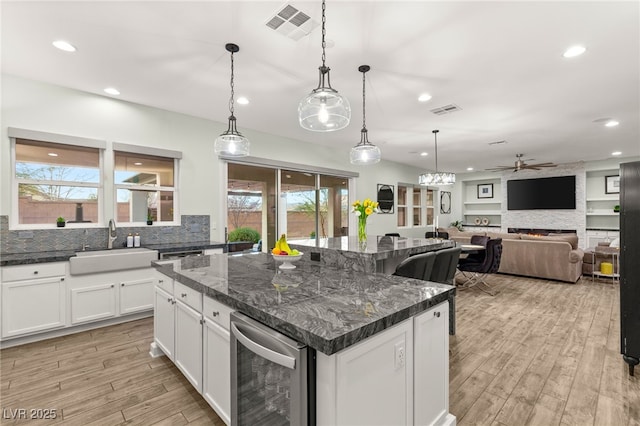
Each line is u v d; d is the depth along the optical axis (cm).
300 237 569
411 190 845
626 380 218
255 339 126
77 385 212
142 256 332
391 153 668
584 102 362
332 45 242
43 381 217
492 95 341
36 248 312
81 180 343
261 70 286
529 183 883
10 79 298
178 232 405
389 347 126
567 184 816
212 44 243
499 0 191
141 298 335
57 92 322
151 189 391
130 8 200
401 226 819
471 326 325
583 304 400
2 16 208
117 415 181
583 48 246
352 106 376
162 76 300
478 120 430
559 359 250
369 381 117
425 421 148
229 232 466
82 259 295
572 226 808
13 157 303
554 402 194
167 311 228
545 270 530
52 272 285
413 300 141
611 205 779
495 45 241
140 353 259
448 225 1029
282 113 408
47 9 201
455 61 267
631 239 226
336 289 161
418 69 282
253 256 279
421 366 144
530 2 192
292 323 112
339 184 650
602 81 306
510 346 275
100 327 315
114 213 362
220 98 355
